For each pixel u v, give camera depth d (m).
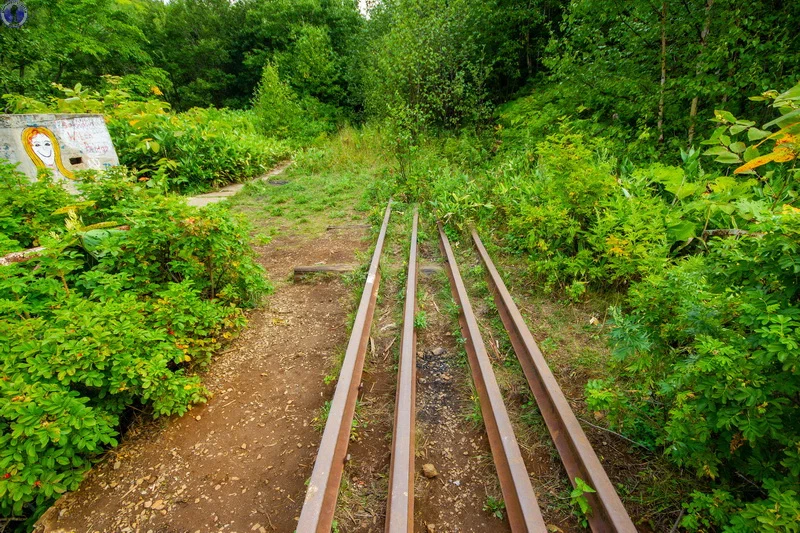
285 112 19.61
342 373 2.96
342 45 33.28
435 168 9.50
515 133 10.86
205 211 3.90
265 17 36.97
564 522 2.11
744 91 5.89
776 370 1.85
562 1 13.22
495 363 3.40
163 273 3.95
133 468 2.56
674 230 4.09
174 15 39.88
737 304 2.13
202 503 2.32
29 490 2.11
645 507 2.15
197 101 38.97
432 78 12.97
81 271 3.80
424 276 5.09
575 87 7.92
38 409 2.21
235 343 3.88
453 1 14.02
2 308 2.69
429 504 2.25
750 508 1.68
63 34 18.83
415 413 2.88
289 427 2.85
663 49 6.52
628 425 2.57
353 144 14.92
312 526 1.87
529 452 2.54
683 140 6.57
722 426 1.94
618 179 5.38
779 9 5.88
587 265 4.39
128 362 2.62
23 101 9.53
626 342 2.56
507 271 5.10
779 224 1.83
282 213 8.44
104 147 7.67
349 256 5.92
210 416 2.98
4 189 4.67
